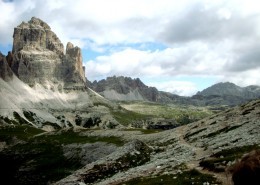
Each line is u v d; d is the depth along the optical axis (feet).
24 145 618.03
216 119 360.07
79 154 487.20
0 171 522.88
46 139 618.03
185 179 115.34
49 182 437.17
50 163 492.13
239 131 232.73
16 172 503.20
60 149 538.47
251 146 156.97
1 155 587.27
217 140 225.97
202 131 317.63
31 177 471.62
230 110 387.55
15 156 569.23
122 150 252.21
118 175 195.62
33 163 507.71
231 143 190.29
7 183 481.05
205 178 111.14
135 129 547.90
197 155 183.73
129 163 230.48
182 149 232.12
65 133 638.94
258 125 227.40
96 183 193.77
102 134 548.72
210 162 133.90
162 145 320.09
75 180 208.95
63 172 449.48
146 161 231.09
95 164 231.50
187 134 339.36
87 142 519.19
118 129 574.15
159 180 125.59
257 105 339.57
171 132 411.13
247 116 299.58
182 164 156.56
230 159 129.18
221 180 104.78
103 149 458.09
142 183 130.93
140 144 260.62
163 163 185.57
